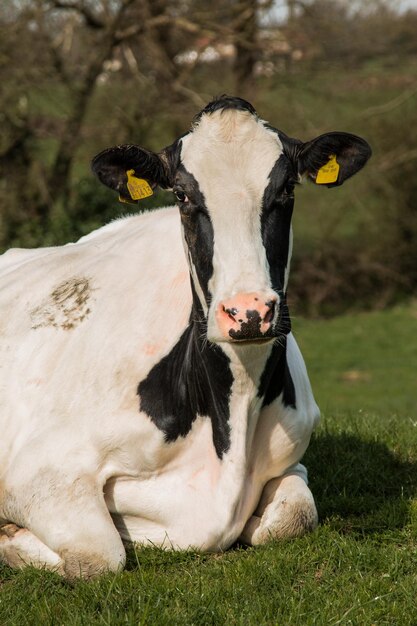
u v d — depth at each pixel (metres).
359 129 28.75
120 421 6.46
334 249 29.94
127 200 6.41
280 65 26.45
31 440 6.57
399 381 22.69
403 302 30.77
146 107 24.69
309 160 6.03
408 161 29.19
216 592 5.72
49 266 7.68
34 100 24.98
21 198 24.27
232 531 6.43
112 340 6.73
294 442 6.79
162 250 7.15
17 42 23.67
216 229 5.72
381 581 5.93
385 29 27.39
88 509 6.23
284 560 6.19
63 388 6.69
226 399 6.31
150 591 5.73
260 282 5.44
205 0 25.25
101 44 24.48
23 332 7.15
